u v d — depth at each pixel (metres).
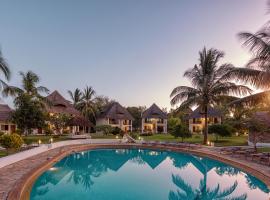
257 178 12.32
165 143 27.62
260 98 15.33
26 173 11.60
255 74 14.22
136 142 29.39
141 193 10.86
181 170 16.08
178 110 27.81
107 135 40.84
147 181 13.05
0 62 17.53
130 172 15.49
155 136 41.47
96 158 20.75
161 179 13.51
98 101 54.97
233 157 17.50
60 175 13.89
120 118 52.44
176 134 28.83
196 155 20.78
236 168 15.09
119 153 23.77
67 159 19.30
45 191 10.91
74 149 22.98
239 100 15.96
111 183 12.56
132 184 12.41
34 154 17.94
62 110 43.94
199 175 14.48
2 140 16.03
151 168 16.81
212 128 29.44
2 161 12.98
